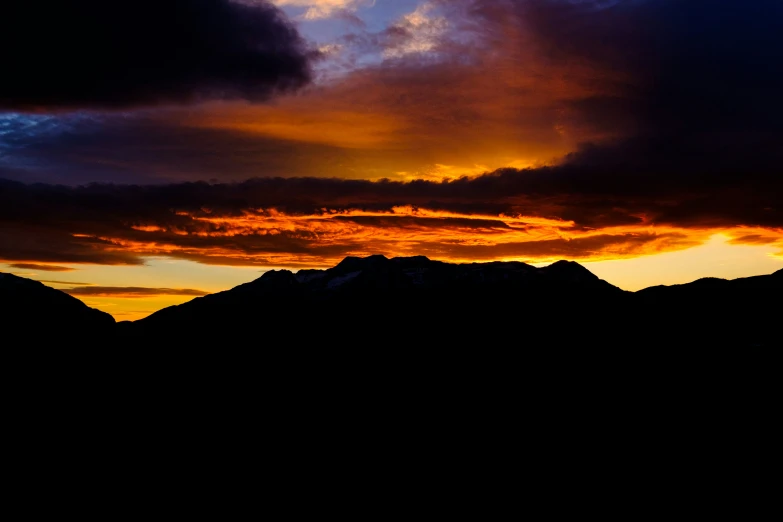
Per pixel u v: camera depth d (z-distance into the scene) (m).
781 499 68.69
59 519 63.94
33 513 63.84
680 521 67.62
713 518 67.06
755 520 66.69
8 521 62.34
